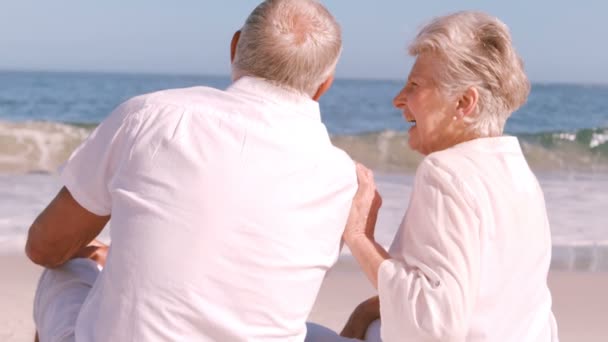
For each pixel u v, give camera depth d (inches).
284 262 68.3
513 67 76.5
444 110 77.6
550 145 541.3
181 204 66.1
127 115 69.7
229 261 66.5
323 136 73.0
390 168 461.4
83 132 480.7
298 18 72.2
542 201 78.8
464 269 70.4
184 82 3833.7
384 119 1227.2
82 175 72.0
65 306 79.2
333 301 172.1
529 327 74.9
